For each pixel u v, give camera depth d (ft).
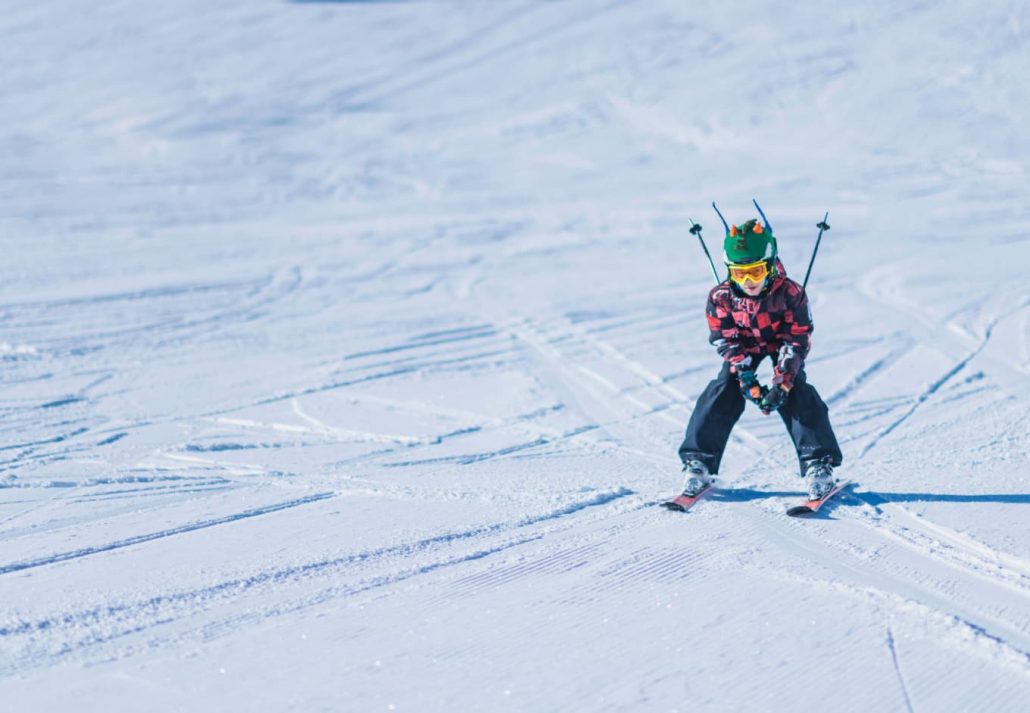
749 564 46.34
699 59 412.16
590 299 138.92
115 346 113.60
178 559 47.78
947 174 253.44
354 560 47.37
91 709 33.76
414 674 36.17
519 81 416.26
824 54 387.55
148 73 448.65
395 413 83.41
